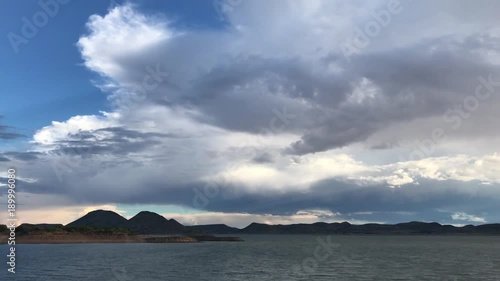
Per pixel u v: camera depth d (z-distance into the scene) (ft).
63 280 242.37
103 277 258.57
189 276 268.62
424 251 566.77
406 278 252.83
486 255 473.26
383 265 339.16
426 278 252.42
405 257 438.40
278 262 376.27
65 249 594.24
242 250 605.31
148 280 247.91
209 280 249.14
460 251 564.71
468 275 267.59
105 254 485.15
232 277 262.47
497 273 278.05
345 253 519.60
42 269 303.27
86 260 390.01
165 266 335.06
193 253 519.19
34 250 563.89
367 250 595.88
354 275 267.39
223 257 446.19
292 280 245.24
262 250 604.49
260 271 296.51
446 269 305.12
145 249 613.93
